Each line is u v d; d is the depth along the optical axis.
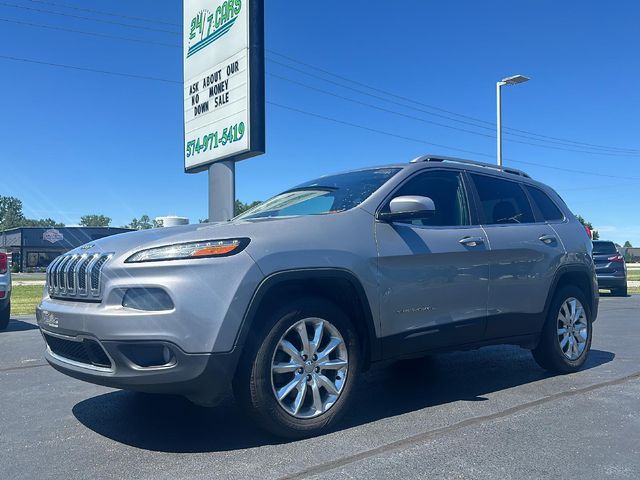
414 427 4.09
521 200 5.72
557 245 5.69
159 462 3.47
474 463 3.42
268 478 3.21
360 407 4.63
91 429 4.11
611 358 6.72
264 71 11.48
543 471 3.31
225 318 3.47
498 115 21.53
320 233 3.99
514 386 5.32
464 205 5.06
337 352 4.03
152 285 3.45
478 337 4.90
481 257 4.88
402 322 4.33
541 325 5.49
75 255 3.98
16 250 58.31
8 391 5.20
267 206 5.07
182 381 3.42
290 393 3.80
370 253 4.16
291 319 3.76
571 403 4.72
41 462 3.49
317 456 3.53
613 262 18.17
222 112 12.05
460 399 4.86
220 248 3.59
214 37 12.27
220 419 4.31
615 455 3.57
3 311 9.23
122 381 3.47
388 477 3.21
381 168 4.97
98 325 3.49
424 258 4.46
